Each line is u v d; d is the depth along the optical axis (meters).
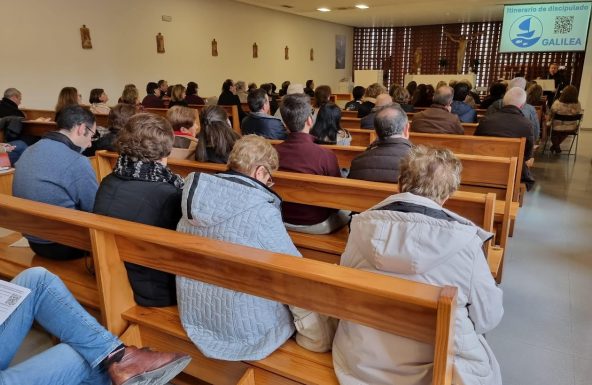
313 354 1.30
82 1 6.71
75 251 1.95
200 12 8.86
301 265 1.04
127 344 1.49
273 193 1.39
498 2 9.30
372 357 1.08
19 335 1.25
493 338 1.94
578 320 2.07
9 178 3.21
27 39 6.07
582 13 9.23
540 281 2.44
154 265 1.39
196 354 1.45
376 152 2.03
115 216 1.52
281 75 11.48
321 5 9.55
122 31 7.40
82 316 1.27
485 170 2.45
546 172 5.04
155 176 1.57
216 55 9.41
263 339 1.32
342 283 0.97
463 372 1.09
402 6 9.73
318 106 4.71
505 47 9.99
